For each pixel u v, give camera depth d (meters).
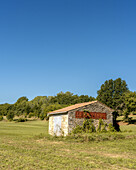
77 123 27.67
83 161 11.95
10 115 85.31
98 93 79.38
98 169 10.32
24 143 19.83
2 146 17.39
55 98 119.75
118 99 73.00
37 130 42.53
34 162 11.41
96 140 21.56
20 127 51.59
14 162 11.35
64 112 28.27
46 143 20.34
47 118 78.69
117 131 30.67
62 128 28.73
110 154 14.56
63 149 16.58
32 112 102.44
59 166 10.62
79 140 21.58
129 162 11.84
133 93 62.59
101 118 29.50
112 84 77.12
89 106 28.94
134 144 19.08
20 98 153.38
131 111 60.31
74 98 116.94
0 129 43.25
